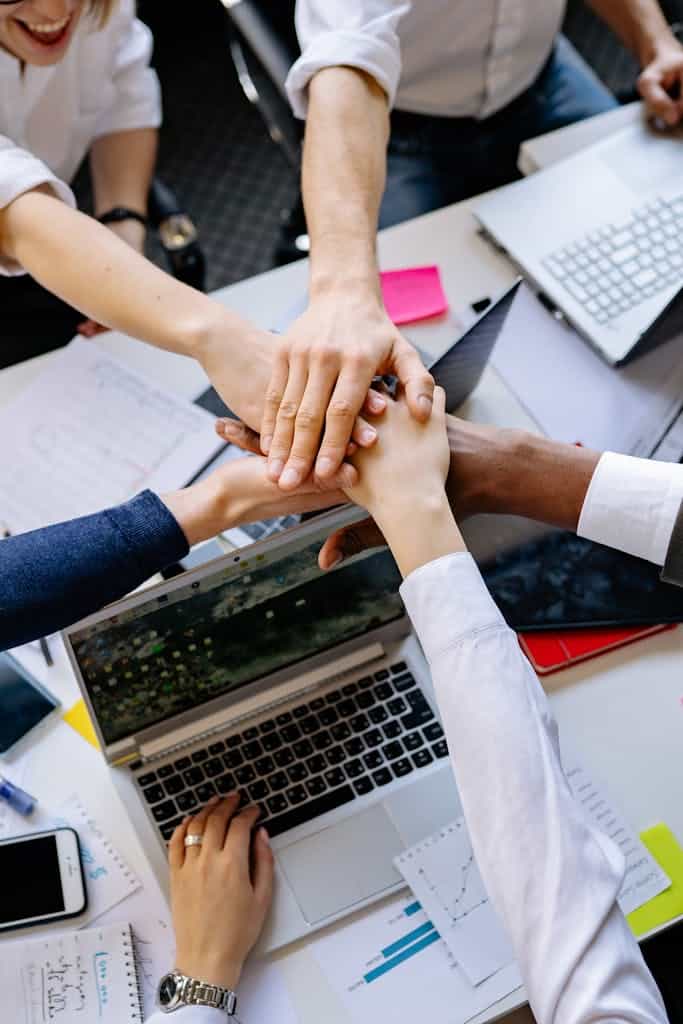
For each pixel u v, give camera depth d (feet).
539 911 2.65
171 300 3.79
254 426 3.66
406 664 3.76
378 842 3.50
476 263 4.64
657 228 4.50
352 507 3.15
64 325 5.41
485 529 3.79
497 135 5.53
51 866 3.46
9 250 4.21
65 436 4.20
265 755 3.62
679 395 4.25
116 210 5.20
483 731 2.76
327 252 3.83
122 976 3.31
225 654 3.46
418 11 4.82
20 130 4.83
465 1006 3.26
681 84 4.79
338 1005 3.28
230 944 3.22
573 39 8.16
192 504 3.48
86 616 3.09
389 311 4.48
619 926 2.70
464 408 4.26
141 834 3.52
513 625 3.85
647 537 3.38
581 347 4.39
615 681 3.81
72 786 3.63
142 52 5.23
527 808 2.69
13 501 4.07
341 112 4.03
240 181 7.81
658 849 3.51
